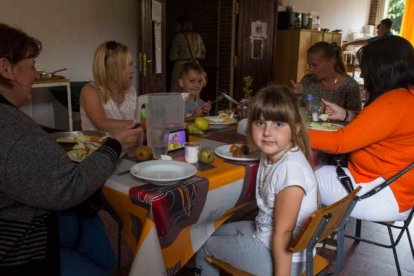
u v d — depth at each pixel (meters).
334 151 1.46
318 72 2.57
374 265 1.94
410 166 1.42
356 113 2.08
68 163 0.94
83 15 4.29
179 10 5.98
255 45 5.69
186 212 1.10
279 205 1.08
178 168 1.20
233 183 1.24
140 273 1.02
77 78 4.39
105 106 1.98
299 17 6.26
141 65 4.41
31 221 0.97
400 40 1.45
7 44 0.95
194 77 2.44
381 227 2.38
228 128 1.96
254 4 5.52
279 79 6.41
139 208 1.05
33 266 0.97
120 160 1.33
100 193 1.17
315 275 1.21
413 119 1.39
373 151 1.49
